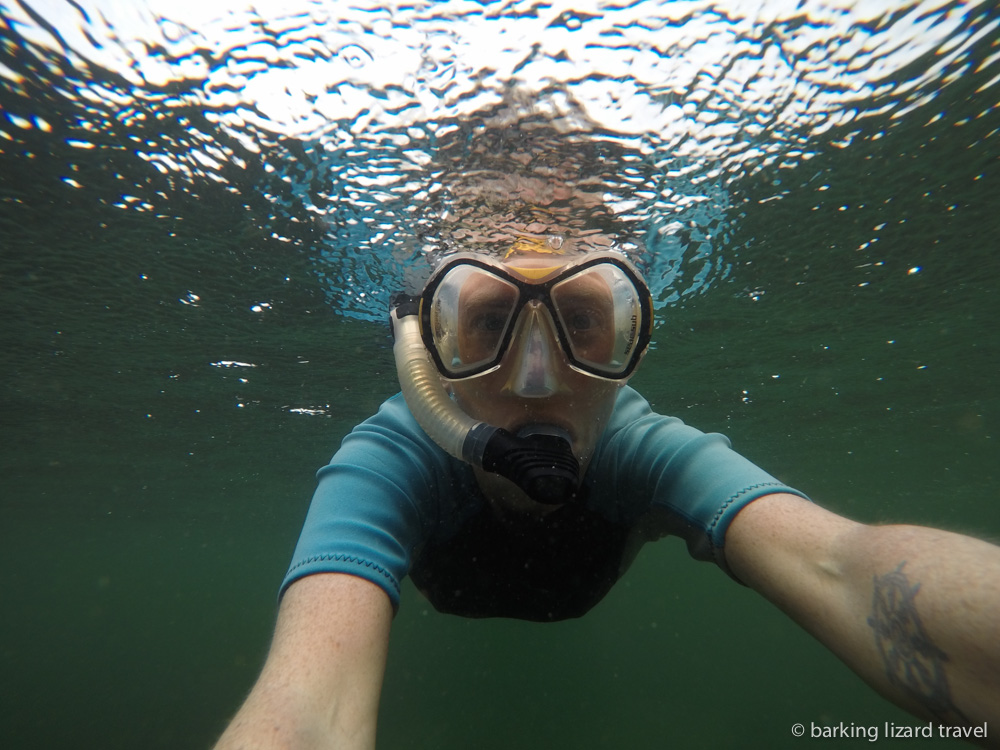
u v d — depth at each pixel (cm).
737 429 288
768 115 75
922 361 195
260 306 131
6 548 593
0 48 64
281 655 22
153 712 451
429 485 36
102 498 366
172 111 73
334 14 59
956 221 108
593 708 467
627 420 42
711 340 169
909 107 77
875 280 133
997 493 533
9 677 839
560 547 41
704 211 96
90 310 132
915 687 18
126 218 96
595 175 80
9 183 87
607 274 37
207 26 61
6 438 233
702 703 470
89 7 60
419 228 92
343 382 190
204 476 322
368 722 21
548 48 62
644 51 63
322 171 82
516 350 35
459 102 68
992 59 69
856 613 21
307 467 320
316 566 26
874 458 367
